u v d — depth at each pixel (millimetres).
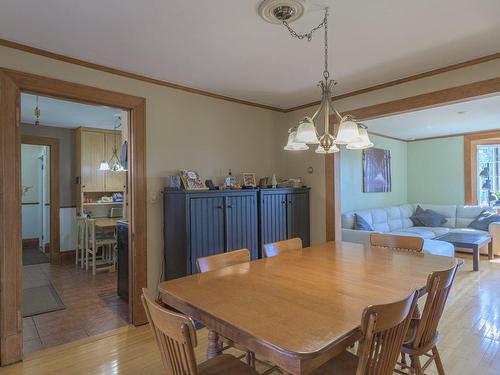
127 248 3574
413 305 1386
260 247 3553
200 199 3064
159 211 3234
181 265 2996
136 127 3072
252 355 2031
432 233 5957
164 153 3266
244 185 3734
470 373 2203
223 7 1932
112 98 2910
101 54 2600
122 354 2502
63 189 5805
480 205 6594
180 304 1511
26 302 3613
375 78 3191
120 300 3682
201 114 3572
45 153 6371
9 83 2383
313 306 1391
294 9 1942
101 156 5879
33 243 7172
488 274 4602
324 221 4016
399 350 1366
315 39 2357
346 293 1547
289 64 2830
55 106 4305
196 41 2379
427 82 3053
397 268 1979
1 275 2348
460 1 1885
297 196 3998
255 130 4109
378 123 5691
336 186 3947
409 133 6719
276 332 1157
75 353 2518
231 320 1260
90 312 3332
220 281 1752
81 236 5320
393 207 6664
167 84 3283
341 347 1124
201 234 3057
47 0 1854
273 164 4312
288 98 3873
